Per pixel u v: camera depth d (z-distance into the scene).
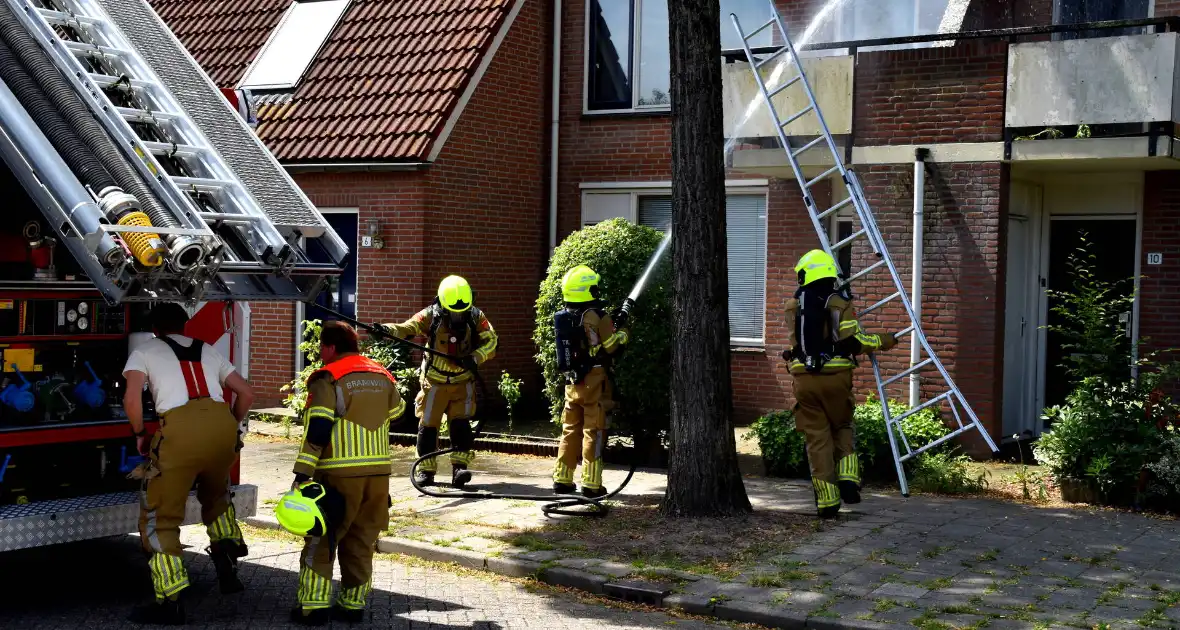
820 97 11.62
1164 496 8.84
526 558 7.45
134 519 6.46
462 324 9.64
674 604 6.61
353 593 6.21
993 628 6.03
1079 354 9.95
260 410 14.06
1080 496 9.15
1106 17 11.70
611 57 14.95
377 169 13.40
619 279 10.79
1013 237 11.96
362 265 13.63
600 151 14.95
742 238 14.07
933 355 9.20
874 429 9.98
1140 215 11.62
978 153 10.97
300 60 15.08
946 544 7.72
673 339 8.55
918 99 11.27
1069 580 6.90
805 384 8.45
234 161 6.84
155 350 6.17
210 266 5.83
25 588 6.88
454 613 6.50
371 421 6.17
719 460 8.48
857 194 10.03
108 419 6.64
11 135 5.88
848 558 7.38
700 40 8.32
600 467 9.18
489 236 14.29
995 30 10.91
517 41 14.63
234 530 6.49
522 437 12.10
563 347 9.11
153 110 6.76
